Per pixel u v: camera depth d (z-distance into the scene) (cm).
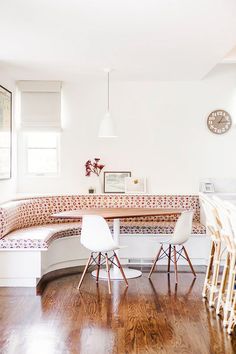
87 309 455
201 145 732
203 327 405
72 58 571
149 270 627
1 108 616
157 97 731
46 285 548
